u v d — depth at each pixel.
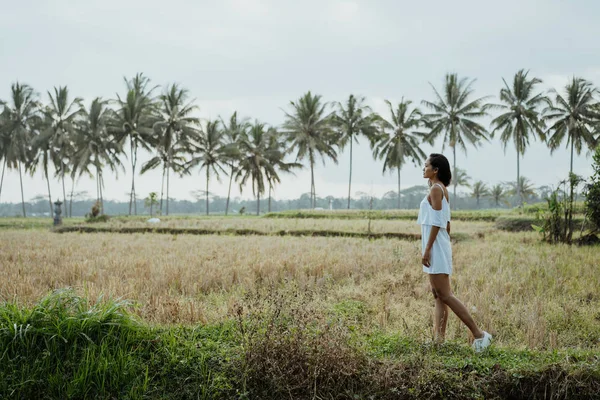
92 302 5.54
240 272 8.01
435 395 3.49
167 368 3.80
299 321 4.02
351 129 48.47
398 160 47.62
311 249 11.45
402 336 4.48
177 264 8.68
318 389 3.59
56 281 7.30
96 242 13.97
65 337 3.98
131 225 21.97
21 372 3.71
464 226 21.12
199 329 4.50
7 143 47.34
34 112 46.91
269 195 51.41
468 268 8.41
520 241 14.41
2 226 27.94
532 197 71.81
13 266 8.69
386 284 7.15
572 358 3.88
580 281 7.38
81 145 44.69
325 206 113.69
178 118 46.06
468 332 4.66
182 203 111.50
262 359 3.71
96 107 44.59
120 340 4.03
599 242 13.69
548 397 3.56
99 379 3.68
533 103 41.66
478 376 3.66
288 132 46.34
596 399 3.50
